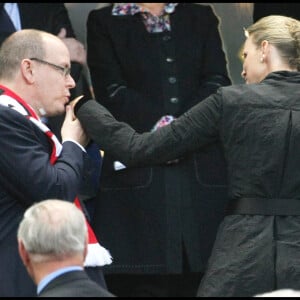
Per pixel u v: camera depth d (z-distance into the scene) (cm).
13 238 1920
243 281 1944
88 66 2614
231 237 1977
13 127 1933
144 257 2469
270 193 1970
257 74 2066
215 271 1969
